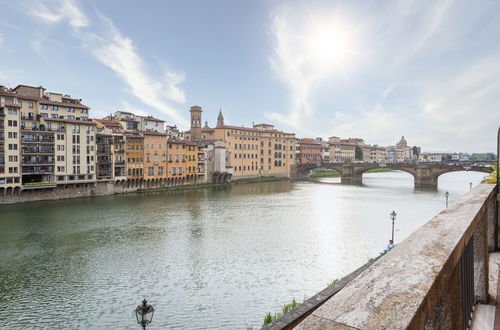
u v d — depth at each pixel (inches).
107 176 3688.5
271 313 1039.6
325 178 6501.0
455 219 190.2
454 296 160.4
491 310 242.4
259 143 6112.2
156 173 4237.2
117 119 4397.1
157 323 998.4
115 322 1011.3
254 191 4158.5
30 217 2388.0
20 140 2950.3
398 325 81.8
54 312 1070.4
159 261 1501.0
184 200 3312.0
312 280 1280.8
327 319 89.7
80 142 3403.1
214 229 2057.1
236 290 1203.2
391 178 6604.3
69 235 1919.3
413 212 2568.9
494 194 356.5
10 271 1391.5
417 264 120.3
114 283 1274.6
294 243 1749.5
